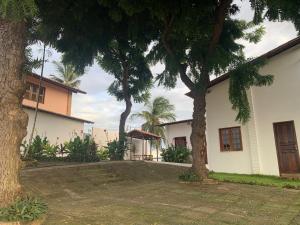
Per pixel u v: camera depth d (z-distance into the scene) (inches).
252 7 413.7
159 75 509.4
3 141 206.2
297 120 521.7
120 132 748.6
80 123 918.4
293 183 422.6
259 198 315.3
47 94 907.4
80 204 273.1
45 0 319.9
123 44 568.4
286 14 387.5
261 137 562.3
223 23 450.9
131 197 313.7
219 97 637.9
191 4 390.0
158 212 244.7
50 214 226.1
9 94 213.5
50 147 641.6
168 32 426.0
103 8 402.6
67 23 411.2
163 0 365.7
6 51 219.5
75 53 553.9
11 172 205.5
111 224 206.5
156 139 1015.6
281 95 546.6
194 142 434.0
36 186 333.4
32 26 281.9
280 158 537.3
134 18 426.0
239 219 230.4
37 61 246.8
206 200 301.3
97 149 760.3
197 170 420.2
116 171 499.2
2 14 194.9
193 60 467.2
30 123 725.3
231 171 598.2
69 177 405.7
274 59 561.3
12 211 183.3
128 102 758.5
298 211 258.5
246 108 435.5
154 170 559.2
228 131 616.7
